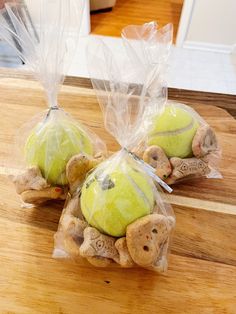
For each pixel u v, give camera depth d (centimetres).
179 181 27
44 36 23
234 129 33
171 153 25
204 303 19
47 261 21
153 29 24
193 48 111
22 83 38
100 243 19
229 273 21
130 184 20
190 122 25
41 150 23
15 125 33
